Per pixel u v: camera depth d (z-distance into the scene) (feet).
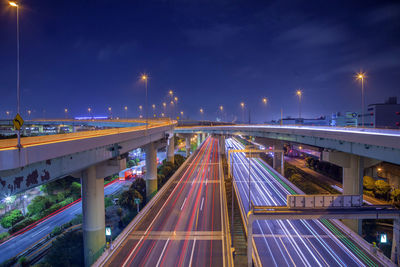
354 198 83.30
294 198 83.92
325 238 104.78
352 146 103.24
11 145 66.90
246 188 181.27
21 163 59.26
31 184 65.46
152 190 205.16
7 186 58.49
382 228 122.42
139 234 108.88
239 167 268.41
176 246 98.07
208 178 215.72
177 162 306.55
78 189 195.72
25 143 72.13
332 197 83.71
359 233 110.32
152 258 89.76
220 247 97.14
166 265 85.10
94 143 93.61
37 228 145.28
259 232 111.04
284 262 86.79
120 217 154.40
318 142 134.00
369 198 158.92
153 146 207.00
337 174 213.05
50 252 113.09
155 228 114.62
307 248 96.48
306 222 121.60
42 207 166.71
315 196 83.30
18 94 61.31
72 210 172.04
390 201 149.07
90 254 108.17
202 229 112.78
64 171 79.46
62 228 140.36
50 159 72.38
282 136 188.55
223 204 146.10
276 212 82.58
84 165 90.63
